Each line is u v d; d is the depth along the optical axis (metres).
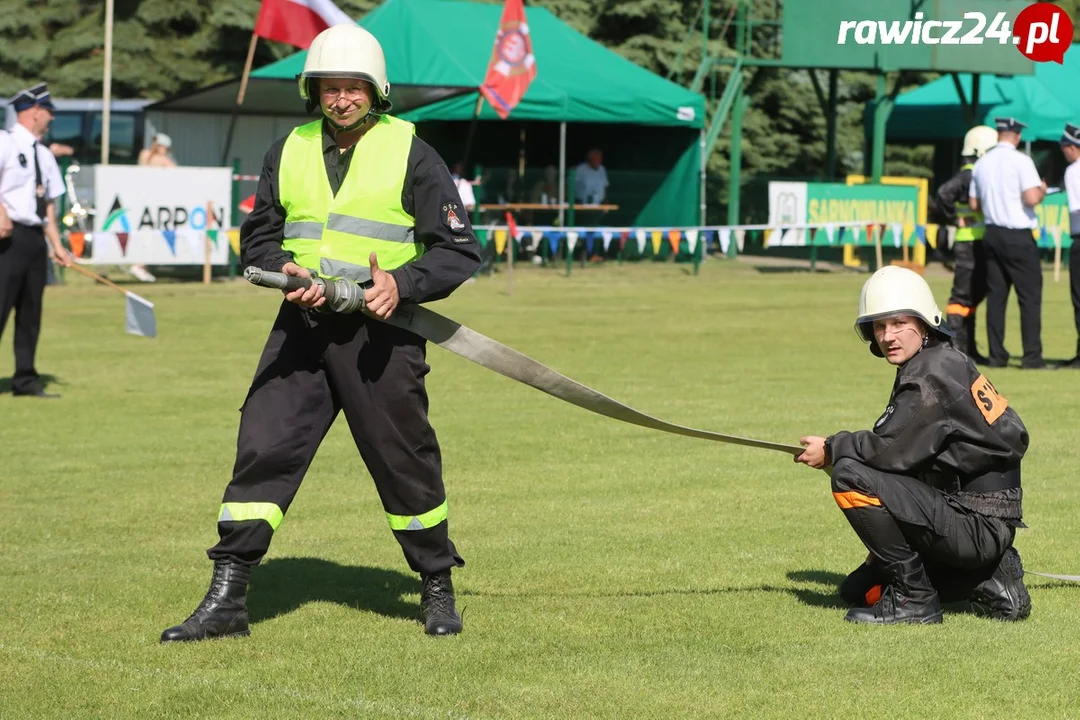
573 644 7.02
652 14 51.72
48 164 15.90
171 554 9.06
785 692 6.23
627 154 42.62
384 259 7.15
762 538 9.56
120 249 30.47
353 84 7.03
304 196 7.17
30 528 9.78
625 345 21.50
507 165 44.38
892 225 37.19
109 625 7.37
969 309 19.75
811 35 41.69
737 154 42.97
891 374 18.33
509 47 33.78
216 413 15.02
